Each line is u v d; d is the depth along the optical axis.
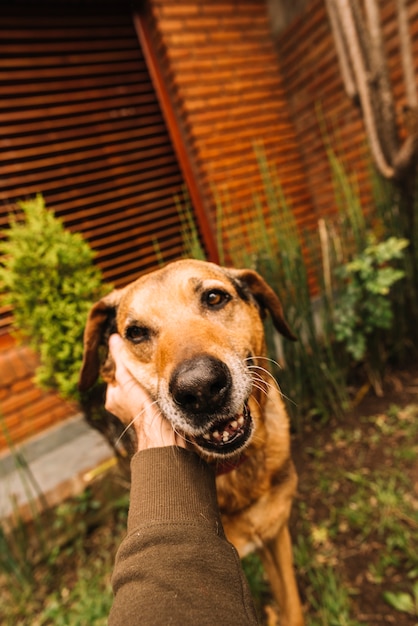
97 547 0.54
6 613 0.47
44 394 0.74
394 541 0.41
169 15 0.87
